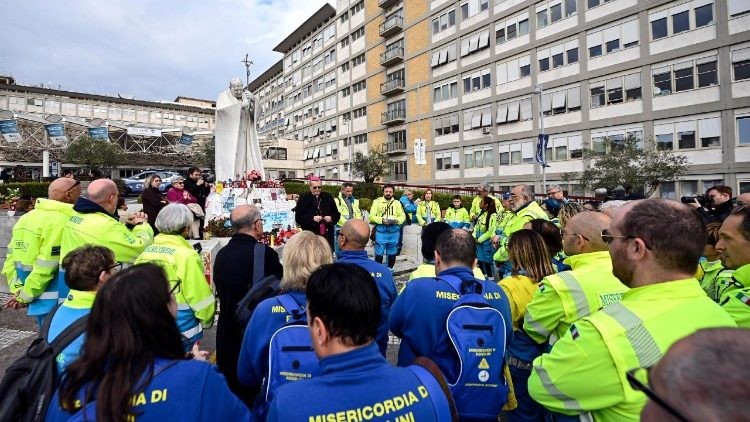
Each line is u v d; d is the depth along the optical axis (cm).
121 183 1195
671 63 2383
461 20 3562
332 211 739
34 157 3628
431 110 3878
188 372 144
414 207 1170
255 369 216
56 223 370
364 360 140
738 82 2152
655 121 2450
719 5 2198
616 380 141
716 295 278
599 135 2692
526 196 604
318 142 5684
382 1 4300
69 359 179
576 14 2778
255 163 1163
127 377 133
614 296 215
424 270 335
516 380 269
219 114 1113
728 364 74
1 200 1135
